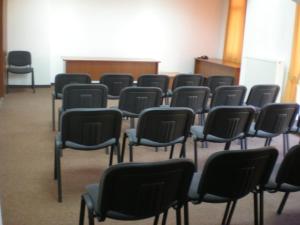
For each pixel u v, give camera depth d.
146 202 2.05
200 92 4.58
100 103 4.39
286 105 3.90
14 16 7.95
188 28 9.41
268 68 6.74
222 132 3.65
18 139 4.88
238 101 4.95
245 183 2.36
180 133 3.48
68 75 5.22
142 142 3.40
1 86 7.00
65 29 8.53
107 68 8.41
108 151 4.52
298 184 2.61
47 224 2.88
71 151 4.49
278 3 6.79
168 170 2.00
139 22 9.03
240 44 8.38
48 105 6.85
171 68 9.52
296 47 6.11
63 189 3.48
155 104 4.40
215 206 3.32
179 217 2.32
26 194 3.36
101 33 8.80
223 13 9.49
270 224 3.08
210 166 2.24
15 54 7.95
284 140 4.76
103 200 2.00
